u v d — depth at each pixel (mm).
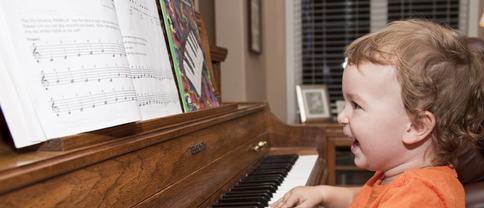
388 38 778
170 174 807
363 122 792
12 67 534
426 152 793
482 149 1307
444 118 757
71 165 531
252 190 1100
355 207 896
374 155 802
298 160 1579
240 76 2750
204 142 986
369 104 781
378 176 929
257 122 1567
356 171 3105
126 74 670
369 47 784
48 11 582
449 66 749
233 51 2740
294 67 3791
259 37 3229
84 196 561
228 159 1146
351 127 818
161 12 1076
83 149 573
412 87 734
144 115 849
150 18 980
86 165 565
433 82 735
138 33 902
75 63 596
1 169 448
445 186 729
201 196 939
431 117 751
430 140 785
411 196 710
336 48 3770
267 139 1705
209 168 999
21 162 488
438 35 776
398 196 724
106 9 668
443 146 781
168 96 971
